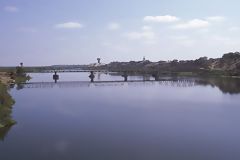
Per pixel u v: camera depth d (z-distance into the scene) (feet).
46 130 217.97
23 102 345.72
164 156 167.73
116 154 169.89
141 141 194.70
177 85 587.27
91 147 181.37
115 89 512.22
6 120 232.94
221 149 180.24
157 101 370.32
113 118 263.49
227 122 249.96
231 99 387.75
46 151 172.96
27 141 191.01
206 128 229.45
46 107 314.76
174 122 249.96
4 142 189.06
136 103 351.67
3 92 267.39
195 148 181.88
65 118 260.83
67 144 186.29
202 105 338.95
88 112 289.94
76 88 519.60
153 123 245.45
